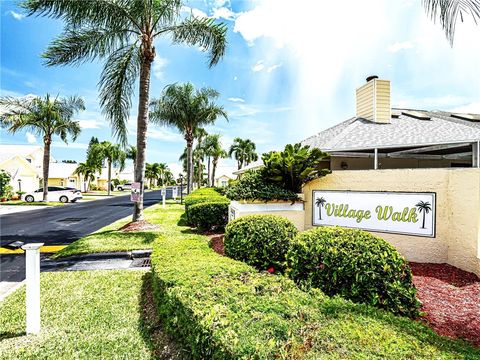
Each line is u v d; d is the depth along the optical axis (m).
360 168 11.13
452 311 3.10
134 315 3.57
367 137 9.76
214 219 8.68
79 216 14.61
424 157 11.41
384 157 11.32
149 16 8.79
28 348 2.92
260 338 1.87
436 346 1.84
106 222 12.54
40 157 39.25
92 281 4.75
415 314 2.86
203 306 2.38
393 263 2.99
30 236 9.52
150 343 2.97
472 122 11.12
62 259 6.10
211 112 21.14
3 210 17.59
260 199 6.44
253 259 4.23
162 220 11.41
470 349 1.89
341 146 9.27
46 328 3.29
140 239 7.52
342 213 6.07
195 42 9.62
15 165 29.11
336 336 1.90
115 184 55.78
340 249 3.14
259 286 2.78
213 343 1.99
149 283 4.64
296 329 1.99
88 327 3.30
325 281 3.09
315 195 6.54
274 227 4.43
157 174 72.38
